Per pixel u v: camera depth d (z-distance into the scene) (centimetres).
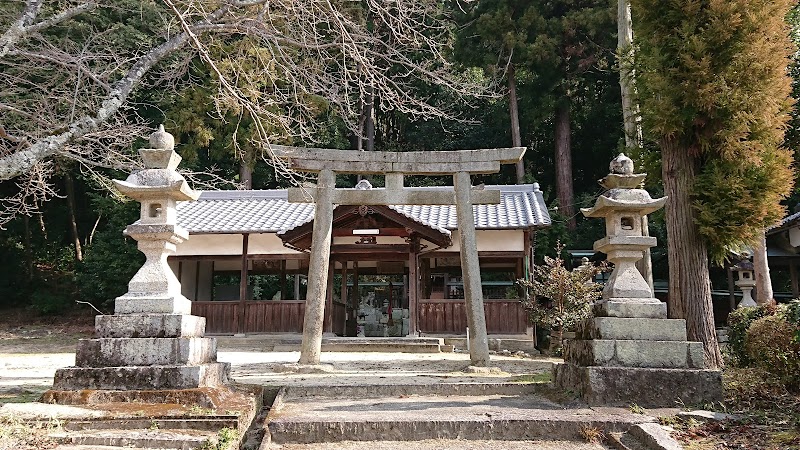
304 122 852
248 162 1864
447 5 2278
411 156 1000
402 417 504
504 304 1543
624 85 1066
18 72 889
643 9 800
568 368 626
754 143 733
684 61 754
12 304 2295
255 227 1625
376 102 2148
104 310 2202
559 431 484
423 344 1360
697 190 767
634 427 469
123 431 433
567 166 2423
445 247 1489
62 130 789
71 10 661
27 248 2311
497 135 2633
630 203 606
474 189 1002
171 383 528
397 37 822
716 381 548
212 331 1609
